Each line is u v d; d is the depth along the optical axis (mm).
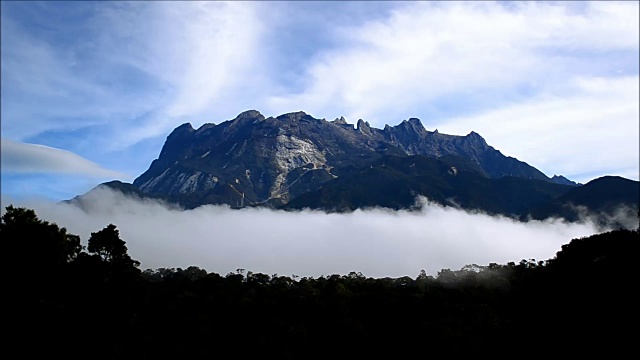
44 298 39344
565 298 69750
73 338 38750
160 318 62344
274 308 72250
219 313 67375
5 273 39031
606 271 67875
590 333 61625
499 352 63469
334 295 78812
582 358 60156
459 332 65875
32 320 37781
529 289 79875
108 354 41250
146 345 54062
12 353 36688
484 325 68625
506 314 73562
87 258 45312
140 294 48188
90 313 41156
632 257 67812
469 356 62562
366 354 65875
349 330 67938
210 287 77875
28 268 39844
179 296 70438
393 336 68188
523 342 65812
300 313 72500
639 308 59969
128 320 46656
